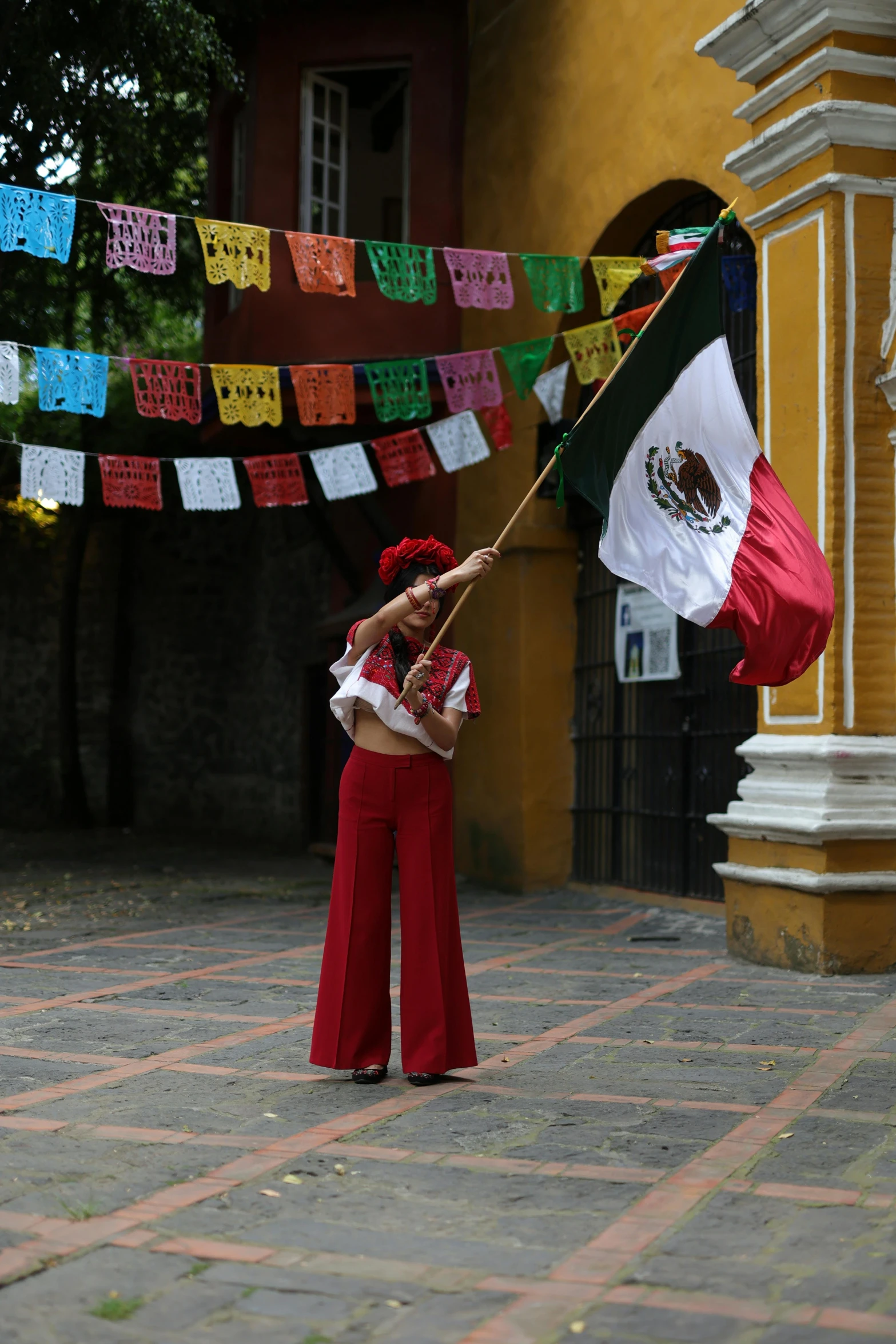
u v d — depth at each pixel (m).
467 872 10.23
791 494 6.11
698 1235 2.62
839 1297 2.31
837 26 5.84
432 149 10.42
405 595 3.98
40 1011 5.07
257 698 15.36
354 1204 2.82
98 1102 3.70
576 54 8.85
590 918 8.08
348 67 10.66
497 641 9.81
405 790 4.00
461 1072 4.08
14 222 5.67
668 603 4.73
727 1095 3.75
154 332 14.54
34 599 16.38
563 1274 2.43
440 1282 2.40
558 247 9.05
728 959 6.40
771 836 6.00
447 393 7.82
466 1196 2.87
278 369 7.30
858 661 5.88
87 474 14.37
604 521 4.71
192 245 12.70
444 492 10.67
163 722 16.08
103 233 11.88
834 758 5.75
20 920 7.93
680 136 7.69
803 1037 4.54
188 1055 4.32
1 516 15.81
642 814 8.55
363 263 10.84
